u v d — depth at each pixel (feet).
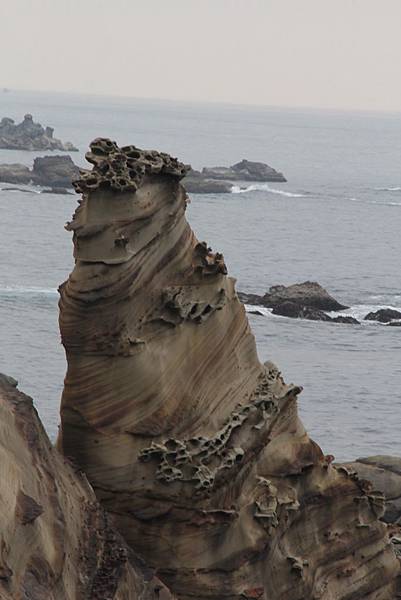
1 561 96.63
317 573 155.63
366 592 161.58
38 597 100.73
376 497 163.22
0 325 572.92
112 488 139.85
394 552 174.29
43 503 113.09
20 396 124.98
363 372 533.96
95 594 116.16
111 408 139.23
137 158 139.44
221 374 147.33
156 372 139.85
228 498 144.25
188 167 143.23
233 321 149.59
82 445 140.46
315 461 157.28
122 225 137.08
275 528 146.92
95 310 137.39
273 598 148.66
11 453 111.96
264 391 151.23
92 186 136.26
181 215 144.05
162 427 139.95
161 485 139.64
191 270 144.15
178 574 140.97
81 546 119.75
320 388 498.28
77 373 139.64
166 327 141.38
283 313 646.74
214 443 142.20
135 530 140.56
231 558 143.33
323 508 157.99
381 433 433.89
